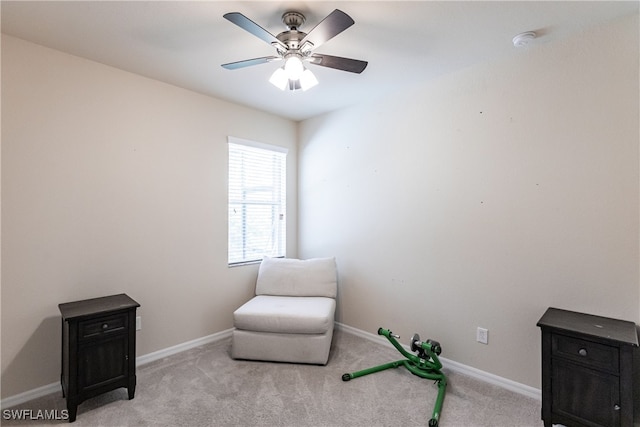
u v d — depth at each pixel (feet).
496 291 7.82
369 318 10.62
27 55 7.06
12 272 6.93
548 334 5.87
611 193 6.31
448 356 8.70
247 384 7.78
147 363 8.87
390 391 7.47
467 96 8.27
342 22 5.12
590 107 6.50
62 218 7.55
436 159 8.91
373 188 10.48
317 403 7.00
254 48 7.37
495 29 6.52
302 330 8.73
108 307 7.04
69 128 7.63
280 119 12.49
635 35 6.02
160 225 9.23
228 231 10.91
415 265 9.42
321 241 12.19
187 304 9.84
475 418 6.50
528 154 7.29
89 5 5.78
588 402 5.50
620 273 6.22
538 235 7.18
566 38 6.76
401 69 8.39
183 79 9.06
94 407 6.84
